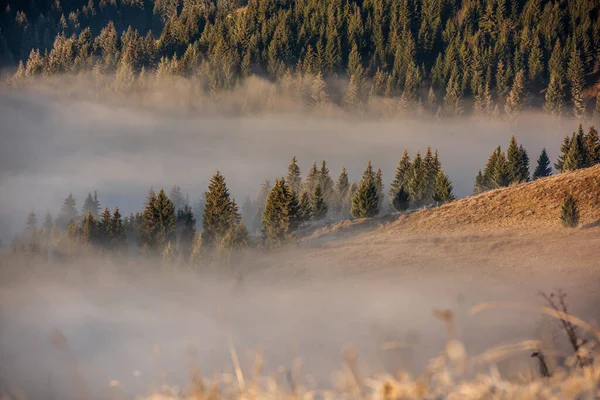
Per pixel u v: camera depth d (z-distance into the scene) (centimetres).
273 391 497
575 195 19138
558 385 481
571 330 517
